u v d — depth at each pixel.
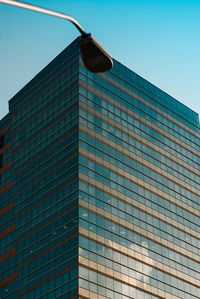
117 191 82.31
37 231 80.44
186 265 89.38
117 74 95.31
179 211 94.19
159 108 102.31
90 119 84.31
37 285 75.38
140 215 84.62
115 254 76.06
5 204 91.44
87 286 69.12
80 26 13.35
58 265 73.06
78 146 79.56
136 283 77.06
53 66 94.19
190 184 100.62
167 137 100.56
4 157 97.81
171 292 83.06
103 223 76.69
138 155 90.75
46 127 89.25
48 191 81.75
